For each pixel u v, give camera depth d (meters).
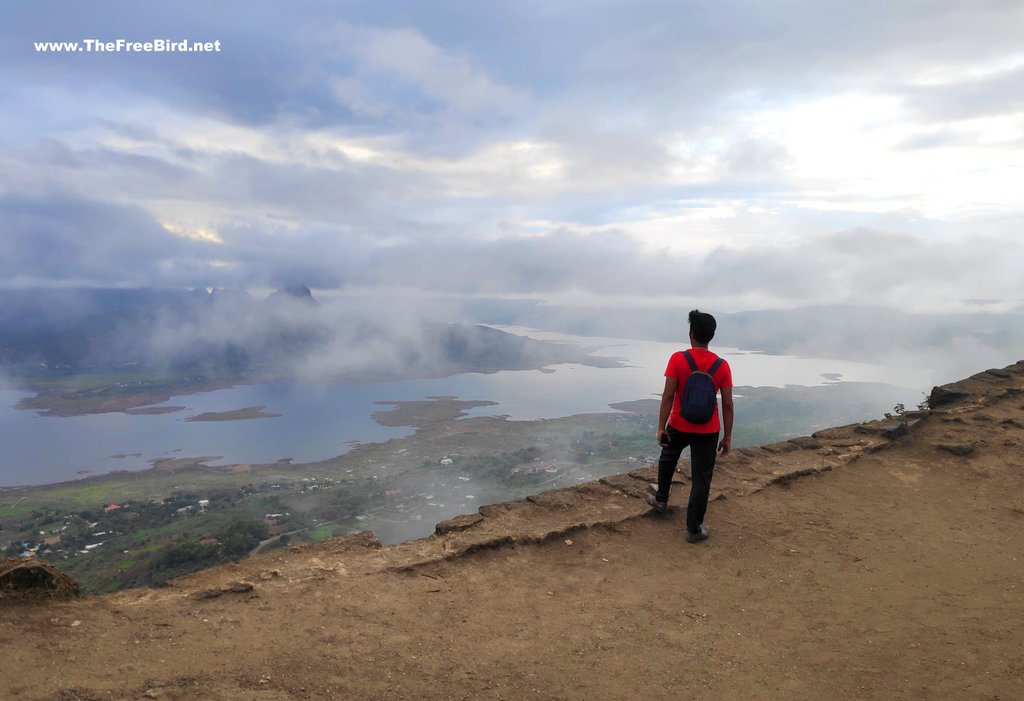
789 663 3.54
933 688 3.28
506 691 3.19
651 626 3.97
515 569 4.76
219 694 3.02
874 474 7.32
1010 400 9.88
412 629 3.81
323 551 5.00
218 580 4.41
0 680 3.00
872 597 4.43
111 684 3.04
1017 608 4.25
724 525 5.73
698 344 5.38
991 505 6.39
